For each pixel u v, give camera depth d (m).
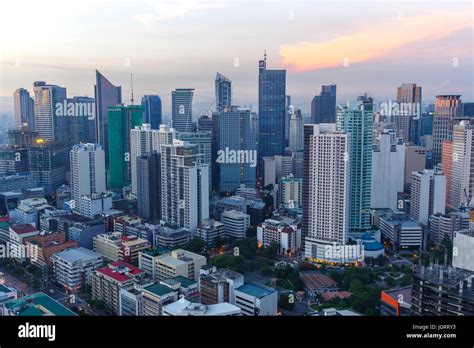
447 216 113.81
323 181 113.75
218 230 130.88
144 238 125.06
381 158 128.75
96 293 91.31
